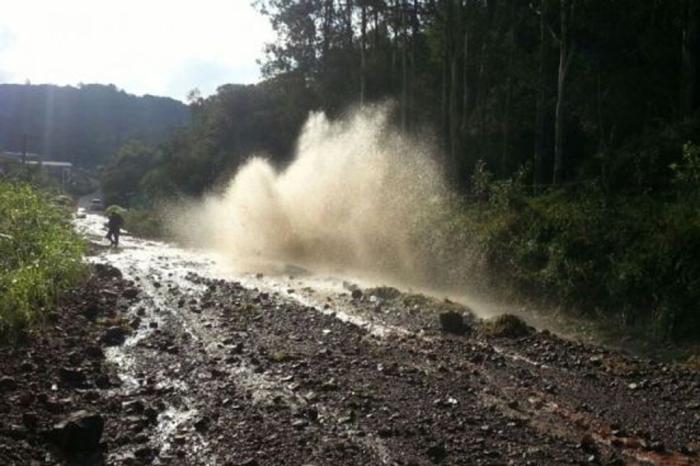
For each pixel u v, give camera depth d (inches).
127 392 281.9
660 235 471.5
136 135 5551.2
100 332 396.8
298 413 263.9
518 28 1081.4
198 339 397.1
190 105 2785.4
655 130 748.0
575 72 897.5
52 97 6127.0
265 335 414.0
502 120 1069.1
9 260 495.8
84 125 5994.1
